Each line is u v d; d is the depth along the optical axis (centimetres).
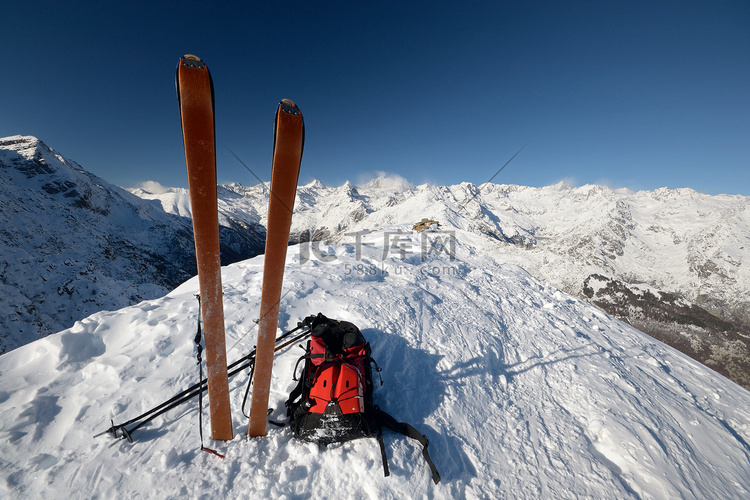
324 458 280
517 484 291
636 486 305
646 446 350
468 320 589
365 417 288
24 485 237
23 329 6912
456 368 438
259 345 253
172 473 255
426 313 573
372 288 640
